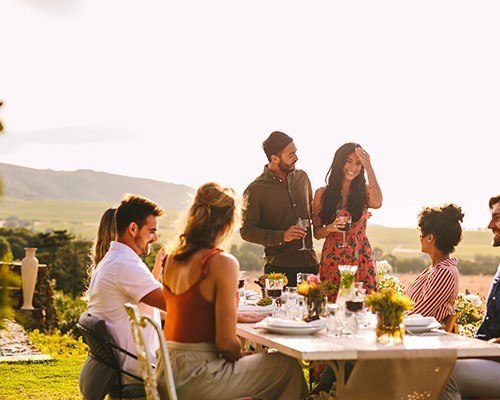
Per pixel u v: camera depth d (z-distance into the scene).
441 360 3.34
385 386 3.34
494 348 3.41
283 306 4.34
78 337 12.52
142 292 4.03
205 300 3.51
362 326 4.02
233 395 3.51
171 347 3.55
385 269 6.49
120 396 3.89
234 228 3.69
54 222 93.44
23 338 9.84
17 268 13.04
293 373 3.65
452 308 4.56
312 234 5.90
